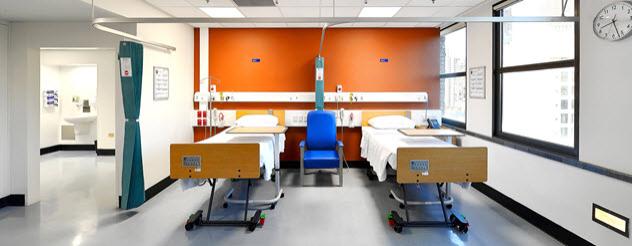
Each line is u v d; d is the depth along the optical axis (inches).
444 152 114.1
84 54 263.9
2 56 145.1
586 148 103.3
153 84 163.0
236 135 163.3
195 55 218.7
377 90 221.1
